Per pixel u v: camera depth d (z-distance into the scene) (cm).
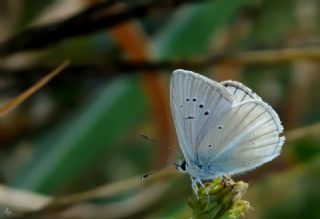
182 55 31
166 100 30
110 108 31
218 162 25
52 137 31
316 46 33
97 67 30
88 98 31
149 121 32
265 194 31
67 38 29
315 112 33
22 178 31
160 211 30
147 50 30
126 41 30
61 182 31
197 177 25
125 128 32
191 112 25
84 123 31
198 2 29
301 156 30
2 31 30
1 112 26
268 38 33
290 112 33
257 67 33
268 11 33
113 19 28
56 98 31
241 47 33
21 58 30
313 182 31
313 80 33
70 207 28
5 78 30
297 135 30
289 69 33
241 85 25
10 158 32
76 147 31
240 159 26
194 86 25
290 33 33
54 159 31
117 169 32
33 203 28
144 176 26
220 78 32
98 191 28
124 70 30
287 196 31
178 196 30
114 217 30
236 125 25
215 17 31
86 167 31
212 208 24
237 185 24
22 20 31
